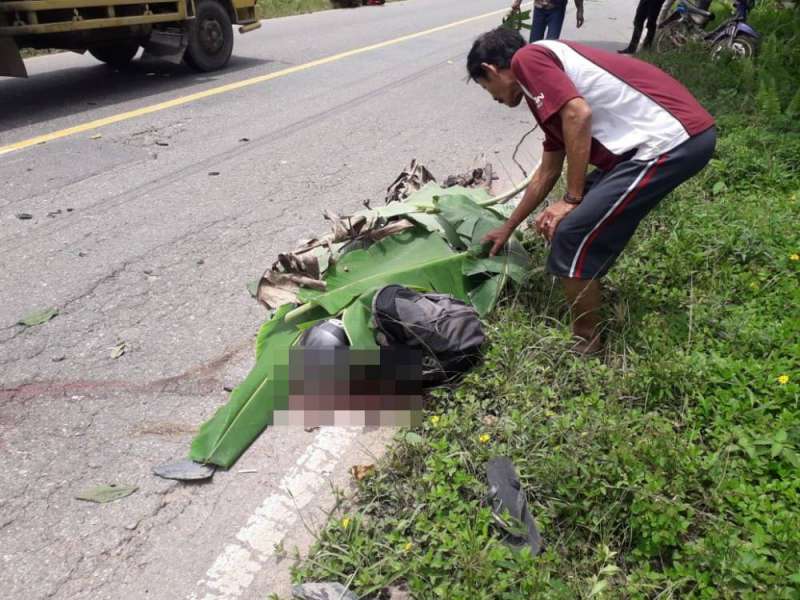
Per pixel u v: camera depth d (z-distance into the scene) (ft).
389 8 57.36
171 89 27.50
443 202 12.60
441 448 8.53
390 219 12.59
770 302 11.30
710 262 12.62
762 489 7.89
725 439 8.51
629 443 8.35
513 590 6.93
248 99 26.37
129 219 15.93
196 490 8.76
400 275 11.05
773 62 25.27
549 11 28.12
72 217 15.97
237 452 9.22
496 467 8.34
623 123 9.48
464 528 7.54
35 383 10.54
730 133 18.21
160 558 7.84
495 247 11.41
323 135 22.22
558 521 7.85
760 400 9.22
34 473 8.90
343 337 10.21
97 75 29.94
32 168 18.80
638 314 11.18
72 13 23.85
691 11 29.58
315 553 7.61
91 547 7.93
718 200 14.98
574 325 10.77
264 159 19.94
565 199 9.89
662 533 7.23
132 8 25.90
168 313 12.36
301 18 50.19
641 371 9.66
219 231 15.39
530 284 11.69
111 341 11.57
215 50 30.53
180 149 20.66
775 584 6.70
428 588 7.04
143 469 9.03
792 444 8.41
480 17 51.55
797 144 17.15
